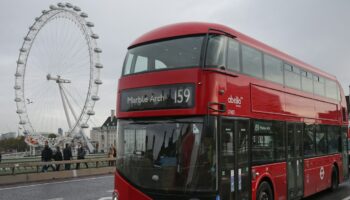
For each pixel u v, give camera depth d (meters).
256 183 9.12
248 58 9.41
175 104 7.76
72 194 15.52
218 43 8.21
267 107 10.05
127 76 8.64
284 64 11.51
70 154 25.38
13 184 19.52
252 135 9.11
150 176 7.84
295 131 11.79
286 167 10.95
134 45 9.02
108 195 15.13
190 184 7.44
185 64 7.93
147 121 8.11
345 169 16.83
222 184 7.62
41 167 24.45
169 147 7.73
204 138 7.48
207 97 7.63
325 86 15.07
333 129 15.59
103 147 90.94
